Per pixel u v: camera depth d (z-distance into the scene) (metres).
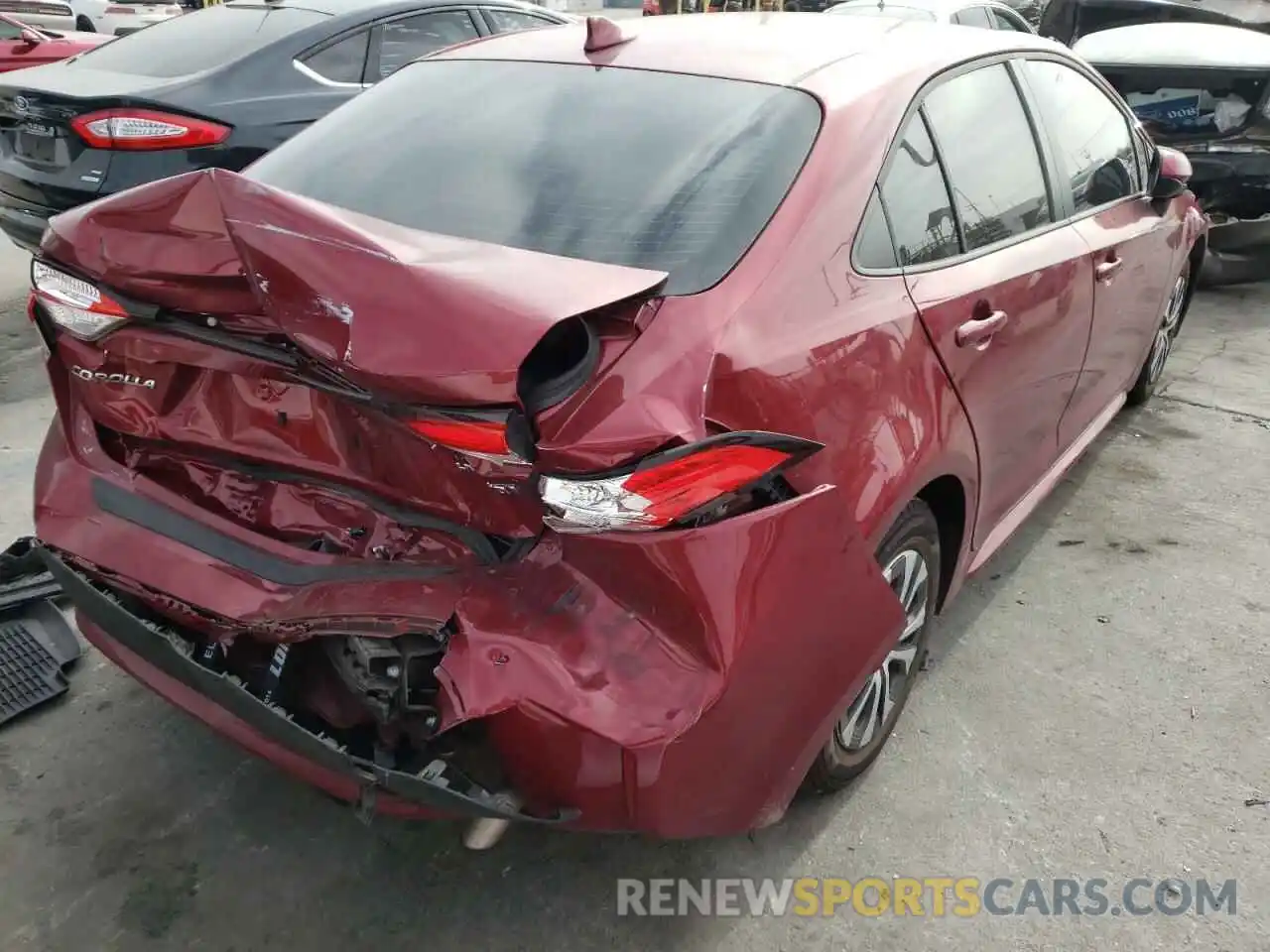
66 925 2.07
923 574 2.45
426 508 1.77
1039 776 2.55
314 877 2.21
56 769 2.47
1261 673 2.94
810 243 1.97
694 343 1.69
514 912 2.15
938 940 2.12
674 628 1.63
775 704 1.76
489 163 2.18
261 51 4.84
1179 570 3.45
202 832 2.31
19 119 4.62
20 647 2.79
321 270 1.53
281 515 1.95
